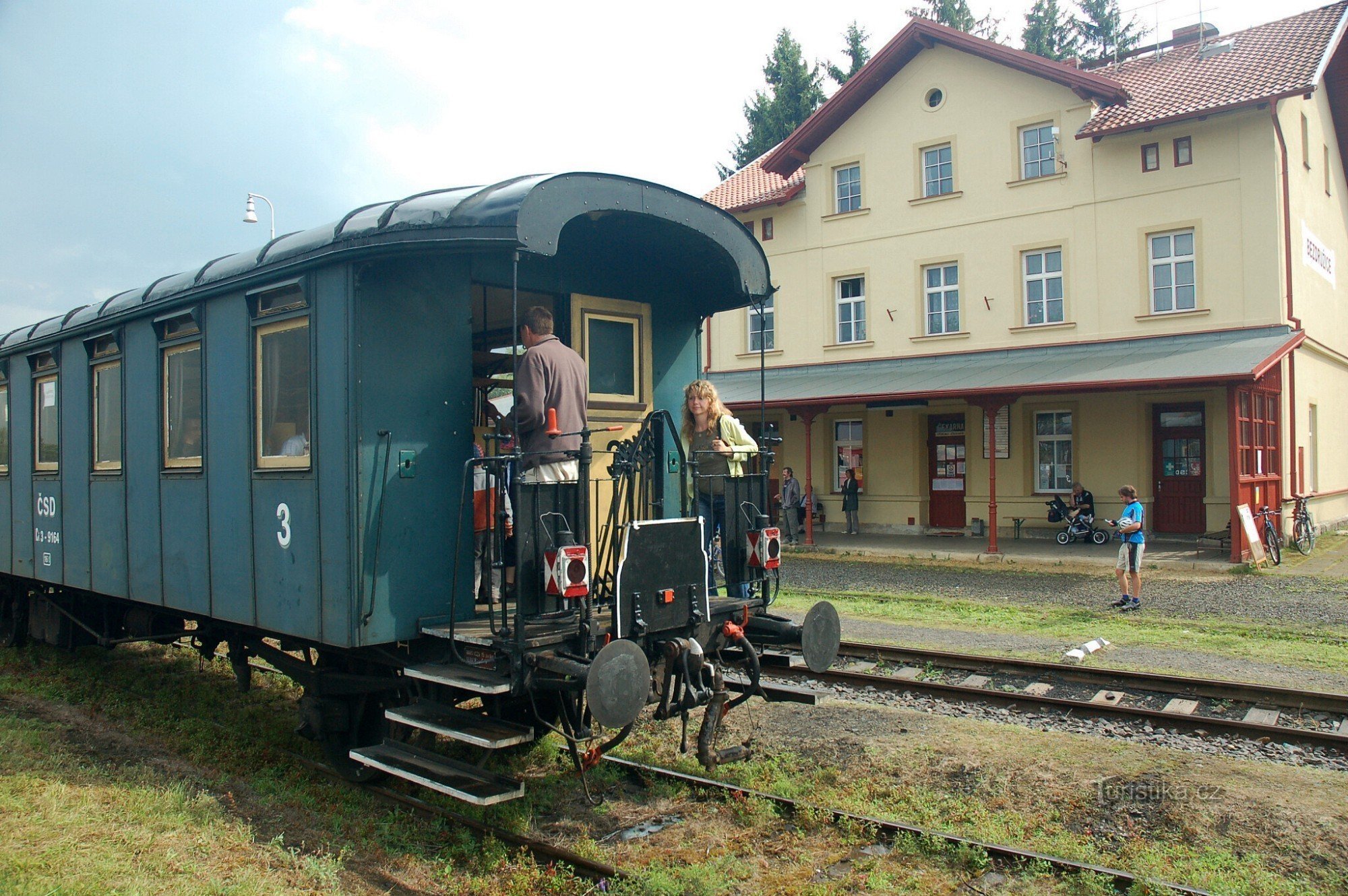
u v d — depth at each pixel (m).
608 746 4.81
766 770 5.54
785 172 22.44
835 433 21.83
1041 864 4.23
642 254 6.02
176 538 6.30
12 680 8.07
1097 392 17.86
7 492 8.94
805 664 5.75
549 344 5.03
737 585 5.51
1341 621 10.36
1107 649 9.09
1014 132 19.38
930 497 20.67
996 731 6.21
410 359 4.93
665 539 4.77
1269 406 17.28
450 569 5.07
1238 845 4.48
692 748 5.96
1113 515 18.25
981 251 19.81
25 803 4.94
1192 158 17.38
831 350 21.89
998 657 8.54
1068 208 18.73
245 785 5.46
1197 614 10.99
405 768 4.59
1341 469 21.69
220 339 5.81
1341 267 22.00
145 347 6.68
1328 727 6.53
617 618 4.48
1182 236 17.64
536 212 4.41
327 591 4.86
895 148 20.89
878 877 4.20
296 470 5.11
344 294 4.77
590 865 4.27
